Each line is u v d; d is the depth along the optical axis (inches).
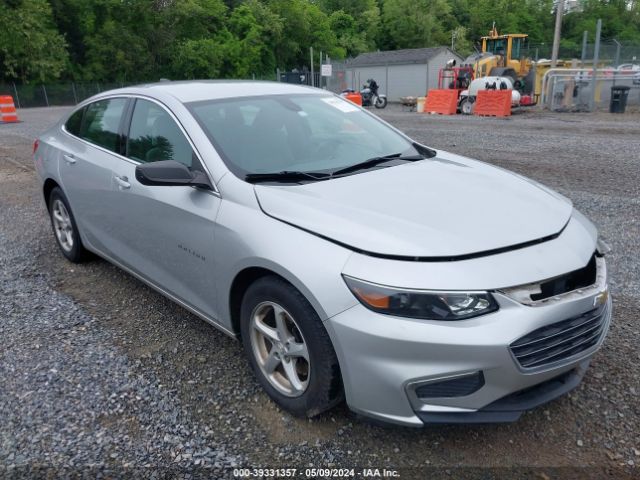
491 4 3376.0
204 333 149.3
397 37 2972.4
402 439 106.5
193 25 2282.2
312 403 106.1
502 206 113.4
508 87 854.5
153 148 144.8
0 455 104.3
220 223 118.0
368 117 167.8
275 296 107.2
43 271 196.7
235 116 141.3
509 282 92.9
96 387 125.2
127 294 175.3
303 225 105.4
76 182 176.6
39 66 1801.2
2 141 580.7
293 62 2578.7
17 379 128.6
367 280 93.7
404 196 115.1
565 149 441.4
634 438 105.6
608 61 992.9
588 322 101.2
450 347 89.4
